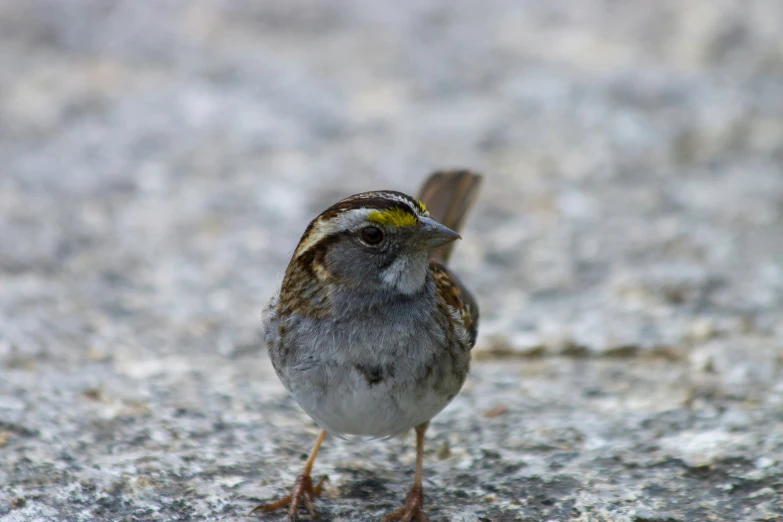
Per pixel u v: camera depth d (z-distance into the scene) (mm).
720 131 16062
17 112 16562
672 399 9188
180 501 7492
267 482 7809
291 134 16141
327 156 15453
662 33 19422
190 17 20250
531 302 11711
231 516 7340
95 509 7363
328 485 7816
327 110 16891
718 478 7668
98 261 12570
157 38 19281
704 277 12031
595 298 11727
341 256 7023
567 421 8789
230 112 16750
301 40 19688
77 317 11016
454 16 20562
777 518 7074
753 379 9539
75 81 17672
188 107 16875
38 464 7918
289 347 7145
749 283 11867
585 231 13477
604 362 10273
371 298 7016
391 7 20922
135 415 8852
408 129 16250
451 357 7160
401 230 6953
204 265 12570
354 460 8219
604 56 18578
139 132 16078
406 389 7043
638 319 11117
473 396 9469
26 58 18438
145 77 17969
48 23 19609
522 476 7867
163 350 10422
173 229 13438
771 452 7957
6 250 12602
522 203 14250
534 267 12586
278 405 9234
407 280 6992
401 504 7559
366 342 6996
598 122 16359
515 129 16250
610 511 7281
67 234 13188
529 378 9906
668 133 16062
